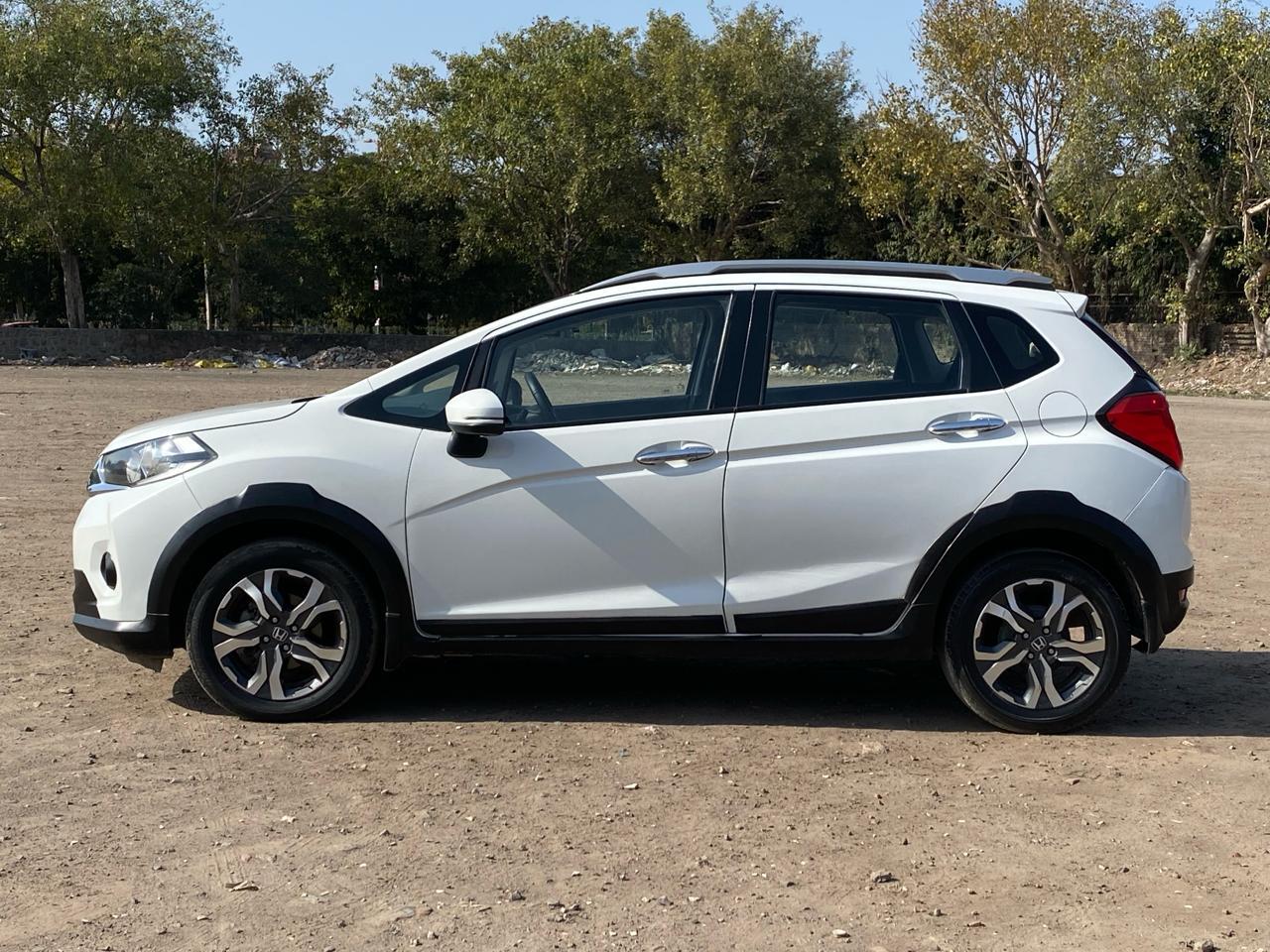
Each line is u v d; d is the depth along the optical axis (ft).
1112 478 17.01
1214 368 126.11
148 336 149.79
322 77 157.89
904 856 13.14
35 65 136.26
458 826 13.74
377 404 17.30
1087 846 13.47
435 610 17.07
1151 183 120.88
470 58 166.91
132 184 143.23
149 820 13.78
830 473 16.97
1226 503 40.42
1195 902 12.11
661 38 163.43
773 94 151.23
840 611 17.11
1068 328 17.60
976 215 137.80
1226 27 115.85
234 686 17.10
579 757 16.12
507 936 11.18
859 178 136.15
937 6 124.26
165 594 16.94
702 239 163.22
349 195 175.32
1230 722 18.04
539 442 17.02
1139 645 17.76
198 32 152.56
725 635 17.13
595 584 17.11
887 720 18.03
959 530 16.94
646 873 12.59
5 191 152.25
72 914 11.51
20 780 14.88
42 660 20.03
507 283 188.44
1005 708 17.17
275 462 16.90
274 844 13.19
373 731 17.03
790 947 11.07
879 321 17.47
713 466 16.98
